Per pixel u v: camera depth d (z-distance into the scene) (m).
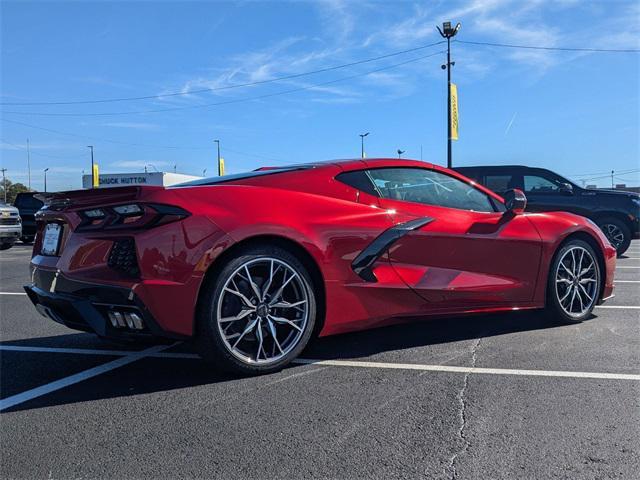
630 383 3.06
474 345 3.88
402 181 3.87
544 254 4.28
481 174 10.53
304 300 3.29
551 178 10.29
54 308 3.36
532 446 2.32
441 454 2.27
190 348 3.98
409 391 2.98
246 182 3.38
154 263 2.92
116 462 2.25
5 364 3.64
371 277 3.52
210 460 2.25
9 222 14.28
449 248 3.85
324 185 3.54
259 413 2.71
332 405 2.80
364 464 2.19
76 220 3.26
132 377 3.32
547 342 3.93
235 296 3.11
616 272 7.93
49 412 2.79
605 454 2.24
